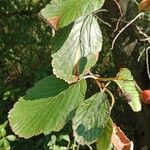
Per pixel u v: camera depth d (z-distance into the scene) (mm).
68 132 1720
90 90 1589
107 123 440
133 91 504
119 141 462
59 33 460
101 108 443
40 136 1939
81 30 461
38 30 2217
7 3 2213
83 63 457
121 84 501
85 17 464
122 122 2174
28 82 2113
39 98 471
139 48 1444
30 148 1920
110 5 1233
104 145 437
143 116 1594
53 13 423
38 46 2277
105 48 2016
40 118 460
